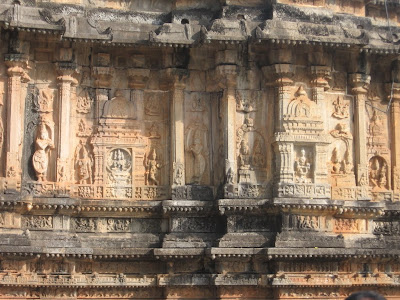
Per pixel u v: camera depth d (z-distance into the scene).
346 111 22.77
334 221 21.84
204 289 21.11
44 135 21.00
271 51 21.62
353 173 22.48
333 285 20.62
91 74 21.81
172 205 21.17
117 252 20.81
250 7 22.00
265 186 21.52
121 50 21.92
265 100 22.00
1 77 20.78
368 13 24.23
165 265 21.42
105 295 21.08
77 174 21.56
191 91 22.25
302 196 21.14
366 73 22.78
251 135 21.81
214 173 22.06
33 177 20.94
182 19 22.14
